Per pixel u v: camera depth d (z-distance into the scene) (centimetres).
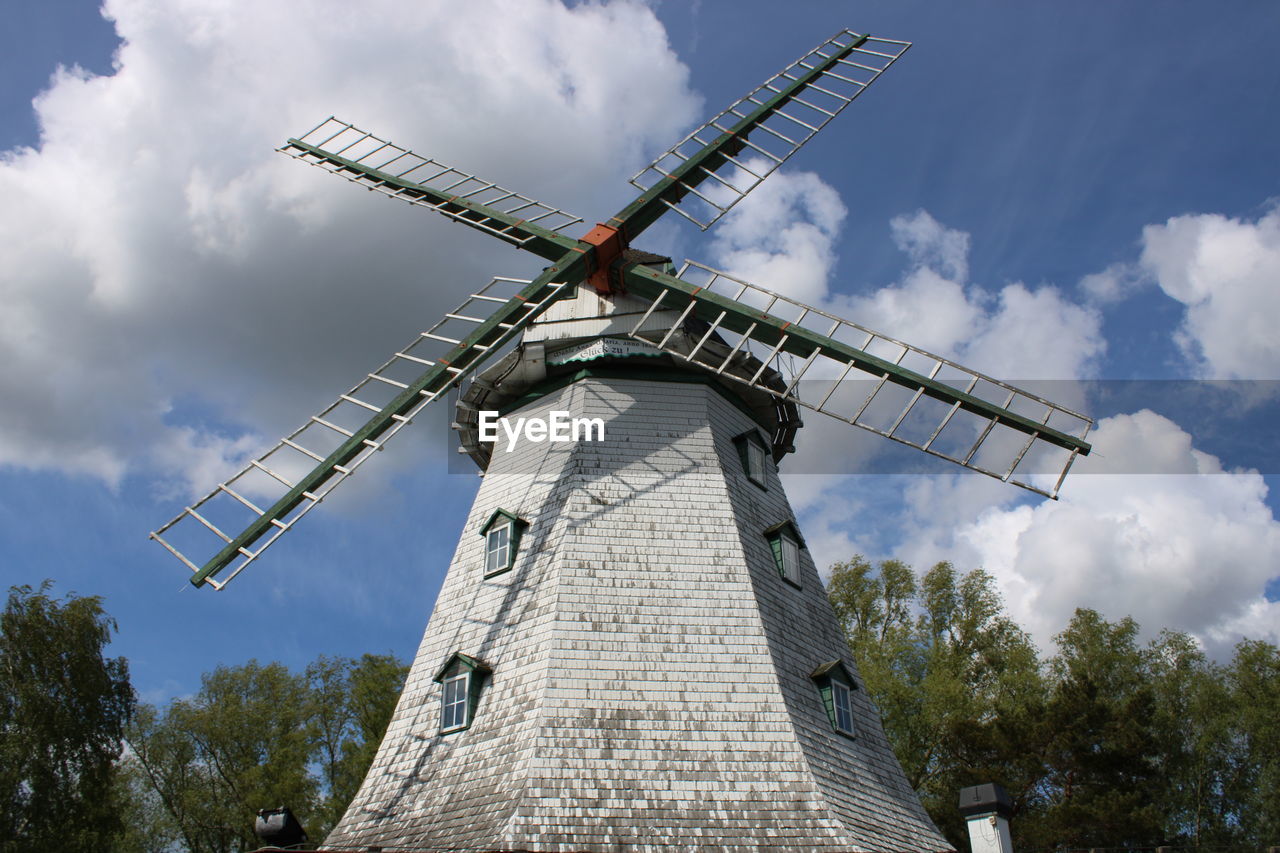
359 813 1703
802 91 2545
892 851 1559
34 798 2586
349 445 1827
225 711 3731
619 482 1866
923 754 3334
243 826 3506
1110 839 2695
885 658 3438
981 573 3772
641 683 1608
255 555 1739
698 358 2027
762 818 1491
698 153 2288
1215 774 3469
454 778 1599
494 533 1906
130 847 3550
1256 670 3584
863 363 1894
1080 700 3009
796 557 1970
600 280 2064
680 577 1748
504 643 1717
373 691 3894
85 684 2795
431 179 2392
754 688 1631
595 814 1458
